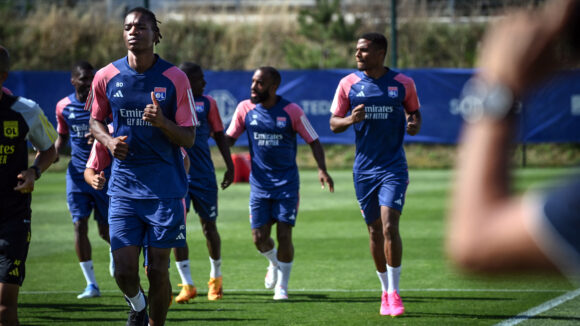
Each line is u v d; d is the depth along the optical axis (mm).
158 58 16938
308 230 38312
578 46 3816
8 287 15391
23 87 64125
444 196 50312
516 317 20312
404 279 26250
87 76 24797
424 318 20438
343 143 66688
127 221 16641
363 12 95375
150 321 17078
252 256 31562
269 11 100250
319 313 21375
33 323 20125
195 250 33250
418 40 92938
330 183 24469
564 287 24266
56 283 26172
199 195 23969
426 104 66125
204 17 100312
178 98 16688
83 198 24516
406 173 22016
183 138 16344
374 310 21688
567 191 3918
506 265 3922
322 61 85125
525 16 3961
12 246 15555
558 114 65188
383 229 21281
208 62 92812
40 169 16375
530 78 3910
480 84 4039
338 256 31266
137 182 16625
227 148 25156
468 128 4094
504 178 3973
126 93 16562
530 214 3889
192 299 23562
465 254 3977
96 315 21141
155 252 16578
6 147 15797
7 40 91688
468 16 95750
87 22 95125
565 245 3805
